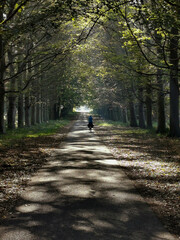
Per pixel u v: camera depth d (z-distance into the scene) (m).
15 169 10.30
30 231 4.88
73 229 4.96
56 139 21.45
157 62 17.41
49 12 10.39
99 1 10.00
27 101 33.09
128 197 6.90
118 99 40.66
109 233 4.81
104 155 13.64
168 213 5.84
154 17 10.95
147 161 11.93
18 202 6.50
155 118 55.19
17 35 12.71
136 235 4.75
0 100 22.73
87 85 41.22
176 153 14.07
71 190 7.46
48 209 6.00
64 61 25.00
